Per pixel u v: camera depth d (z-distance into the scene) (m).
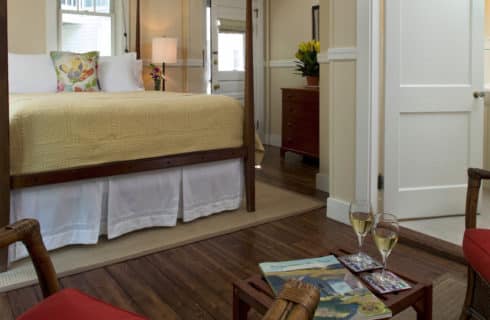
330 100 3.12
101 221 2.66
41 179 2.34
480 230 1.58
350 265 1.35
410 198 3.07
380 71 2.96
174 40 5.04
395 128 2.99
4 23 2.06
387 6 2.88
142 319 1.02
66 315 1.02
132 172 2.69
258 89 6.45
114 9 5.11
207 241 2.72
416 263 2.42
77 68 4.13
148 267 2.35
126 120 2.66
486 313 1.49
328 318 1.07
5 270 2.24
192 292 2.08
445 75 3.04
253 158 3.25
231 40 6.07
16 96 3.24
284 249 2.60
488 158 3.83
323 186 3.95
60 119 2.41
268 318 0.66
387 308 1.12
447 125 3.09
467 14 3.03
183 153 2.92
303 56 5.15
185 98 3.04
